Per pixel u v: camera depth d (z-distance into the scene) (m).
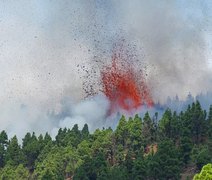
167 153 141.00
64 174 160.00
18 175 162.00
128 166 146.50
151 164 138.12
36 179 160.00
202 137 163.50
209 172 94.12
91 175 143.38
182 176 142.12
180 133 160.50
